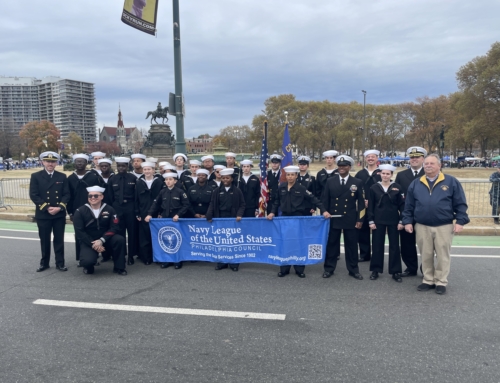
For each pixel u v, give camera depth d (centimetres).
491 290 543
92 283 596
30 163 7262
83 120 15512
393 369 342
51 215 661
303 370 342
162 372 342
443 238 532
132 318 459
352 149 7512
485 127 4144
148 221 691
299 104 7594
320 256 621
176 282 598
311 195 645
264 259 653
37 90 15300
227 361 359
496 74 3869
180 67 1186
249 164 799
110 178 727
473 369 341
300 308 485
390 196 595
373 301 508
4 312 479
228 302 508
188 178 820
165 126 2972
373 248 608
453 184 536
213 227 670
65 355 372
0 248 831
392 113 7756
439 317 453
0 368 350
